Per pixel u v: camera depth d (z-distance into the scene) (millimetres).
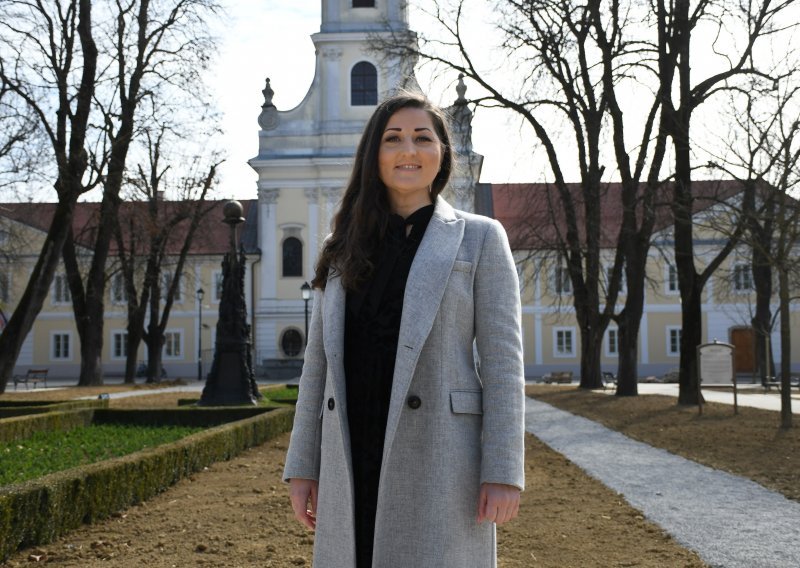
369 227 2639
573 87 21359
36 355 50219
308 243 46531
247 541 5801
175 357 49969
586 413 16672
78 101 22500
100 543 5684
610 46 19656
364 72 46750
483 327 2533
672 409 17047
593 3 19438
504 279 2568
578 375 48500
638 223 24625
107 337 50062
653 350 48656
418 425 2436
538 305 48781
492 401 2461
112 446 10625
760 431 12664
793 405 18609
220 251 49531
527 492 7789
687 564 5125
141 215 29922
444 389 2459
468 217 2676
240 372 17469
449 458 2424
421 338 2436
